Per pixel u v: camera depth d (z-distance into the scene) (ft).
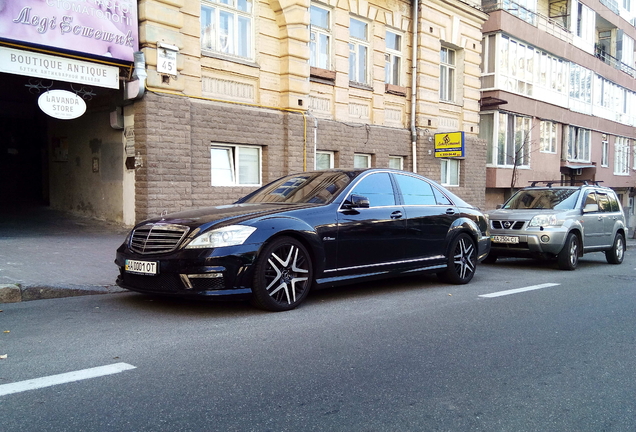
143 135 32.91
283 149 41.52
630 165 117.39
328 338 14.93
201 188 36.17
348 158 47.37
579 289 24.72
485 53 68.74
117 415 9.60
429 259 22.99
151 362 12.46
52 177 43.83
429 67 54.85
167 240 16.71
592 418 10.22
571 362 13.60
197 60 35.76
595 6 95.04
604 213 36.83
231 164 39.09
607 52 110.01
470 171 62.54
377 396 10.94
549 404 10.84
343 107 46.78
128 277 17.48
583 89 91.40
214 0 37.40
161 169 33.53
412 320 17.40
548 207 34.42
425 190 23.86
